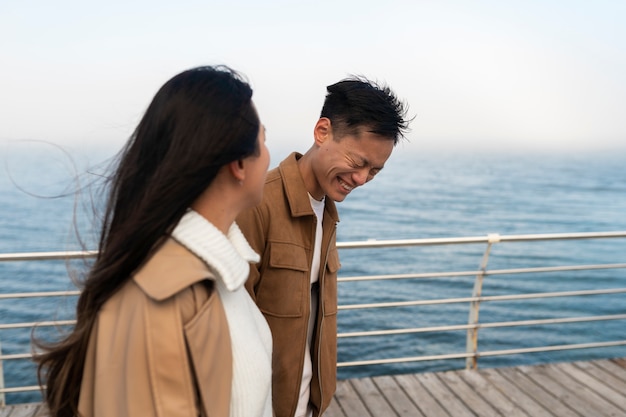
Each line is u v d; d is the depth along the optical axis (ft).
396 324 80.12
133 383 2.30
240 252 3.01
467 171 392.06
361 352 66.18
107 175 2.59
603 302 90.43
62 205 213.25
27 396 45.85
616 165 455.22
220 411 2.52
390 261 129.80
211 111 2.42
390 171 382.22
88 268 2.57
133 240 2.38
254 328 3.01
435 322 80.89
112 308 2.49
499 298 10.71
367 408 9.42
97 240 2.60
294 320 4.74
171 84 2.51
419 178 339.16
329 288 5.16
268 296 4.71
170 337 2.31
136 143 2.53
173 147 2.40
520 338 72.13
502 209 221.66
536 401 9.71
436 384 10.34
